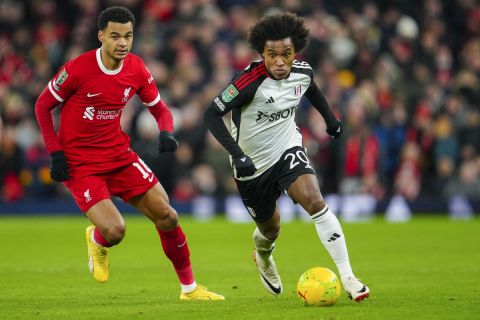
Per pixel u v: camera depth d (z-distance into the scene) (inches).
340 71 2819.9
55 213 2711.6
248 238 2090.3
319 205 999.0
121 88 1055.0
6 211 2684.5
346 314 916.0
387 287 1200.2
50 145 1055.0
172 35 2869.1
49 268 1494.8
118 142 1070.4
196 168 2630.4
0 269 1478.8
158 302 1045.8
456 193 2669.8
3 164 2635.3
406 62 2896.2
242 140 1053.2
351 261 1593.3
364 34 2861.7
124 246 1899.6
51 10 3112.7
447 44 3169.3
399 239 2027.6
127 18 1026.7
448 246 1867.6
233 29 2915.8
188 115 2603.3
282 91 1032.8
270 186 1052.5
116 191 1075.3
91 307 1000.2
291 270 1465.3
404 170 2623.0
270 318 893.8
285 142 1045.2
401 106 2689.5
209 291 1103.0
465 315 914.7
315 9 2935.5
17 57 2955.2
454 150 2682.1
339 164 2561.5
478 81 2972.4
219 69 2731.3
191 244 1952.5
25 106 2748.5
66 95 1050.7
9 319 914.7
